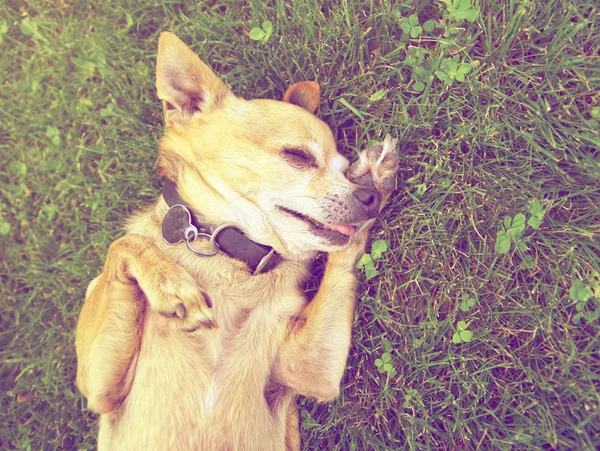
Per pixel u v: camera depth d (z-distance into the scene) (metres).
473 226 0.43
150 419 0.35
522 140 0.43
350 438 0.45
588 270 0.41
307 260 0.40
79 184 0.50
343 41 0.45
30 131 0.51
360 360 0.45
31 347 0.49
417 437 0.43
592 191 0.41
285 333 0.38
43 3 0.51
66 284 0.49
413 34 0.42
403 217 0.44
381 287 0.44
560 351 0.41
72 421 0.48
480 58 0.43
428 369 0.44
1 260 0.50
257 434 0.36
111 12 0.50
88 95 0.50
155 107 0.49
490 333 0.43
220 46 0.48
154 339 0.35
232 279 0.37
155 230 0.38
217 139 0.38
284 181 0.37
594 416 0.41
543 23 0.42
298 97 0.42
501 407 0.42
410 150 0.44
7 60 0.51
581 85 0.42
